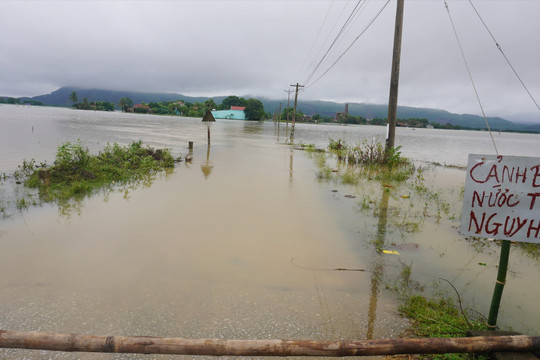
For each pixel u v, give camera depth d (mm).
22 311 3609
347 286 4426
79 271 4617
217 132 44156
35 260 4934
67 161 11352
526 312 3904
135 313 3639
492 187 2955
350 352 2520
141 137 30266
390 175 13555
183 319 3557
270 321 3574
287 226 6891
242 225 6855
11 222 6625
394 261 5305
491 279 4750
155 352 2463
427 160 22297
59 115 82688
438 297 4195
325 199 9359
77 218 6988
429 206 8836
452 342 2621
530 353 2732
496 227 2980
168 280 4434
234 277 4582
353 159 17266
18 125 38312
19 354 2949
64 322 3436
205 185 10656
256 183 11258
